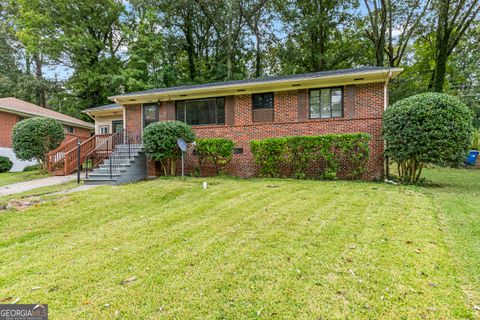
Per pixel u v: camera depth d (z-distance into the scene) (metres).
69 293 2.59
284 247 3.52
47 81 24.55
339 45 22.33
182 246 3.64
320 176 9.57
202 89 11.07
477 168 13.14
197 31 25.05
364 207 5.35
